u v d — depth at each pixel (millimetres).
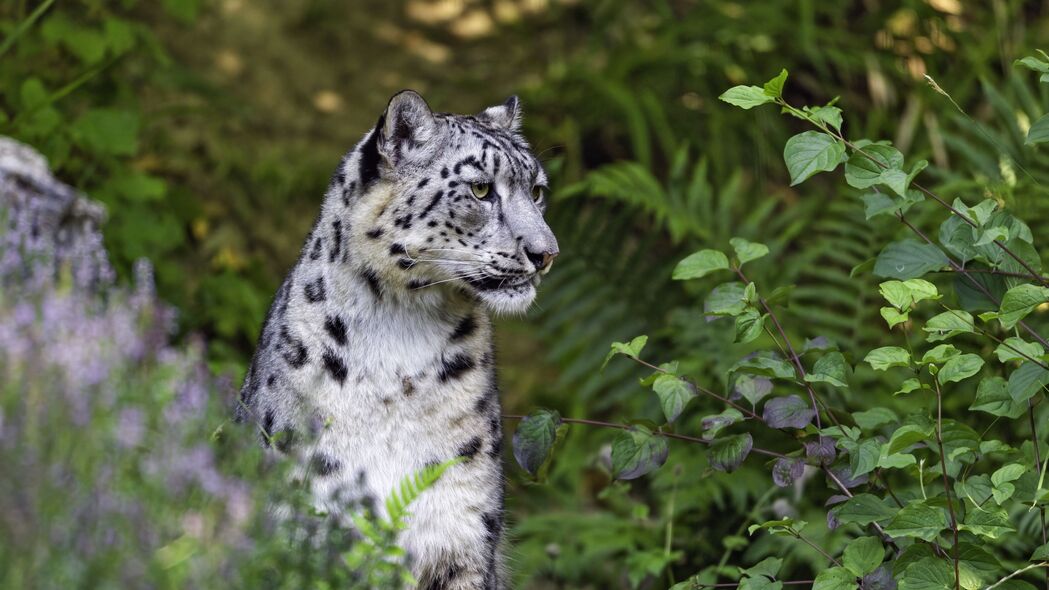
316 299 7574
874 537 6246
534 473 7133
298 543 5758
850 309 12219
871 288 11430
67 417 4770
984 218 6105
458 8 19125
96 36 11594
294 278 7777
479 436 7668
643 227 14242
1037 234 9805
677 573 10320
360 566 6039
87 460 4758
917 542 6246
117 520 4555
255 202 14953
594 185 12273
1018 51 14203
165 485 4914
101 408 4926
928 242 6711
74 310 5426
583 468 12805
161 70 14930
